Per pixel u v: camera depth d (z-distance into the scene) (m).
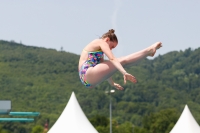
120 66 15.57
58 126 45.16
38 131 172.38
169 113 177.75
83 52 16.62
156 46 15.97
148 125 179.25
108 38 16.62
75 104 46.88
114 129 164.88
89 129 44.84
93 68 16.12
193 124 52.84
